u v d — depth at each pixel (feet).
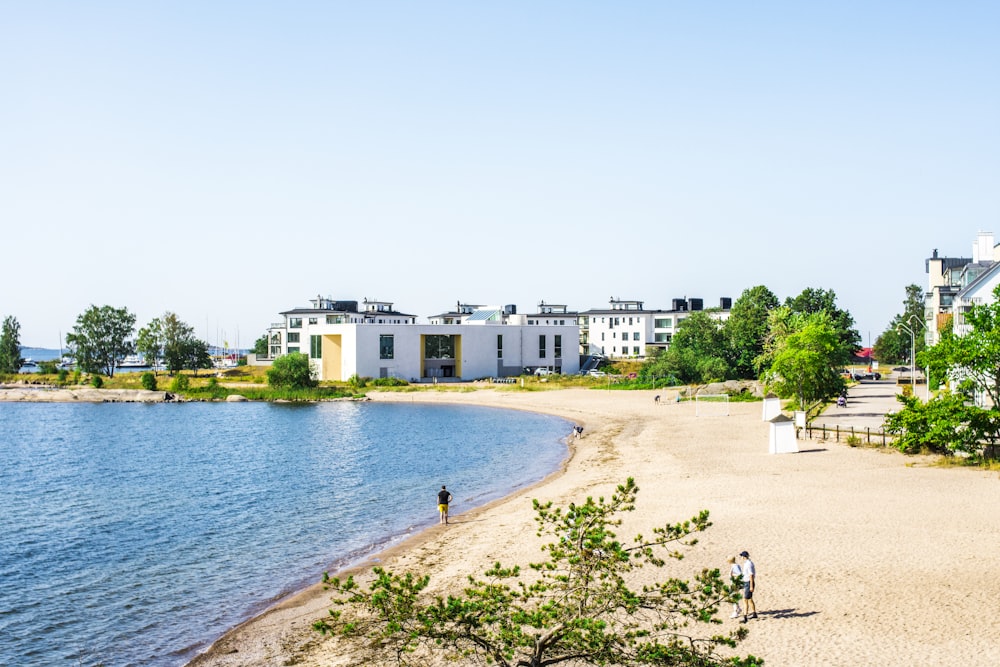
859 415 238.48
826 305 477.36
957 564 90.79
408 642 53.47
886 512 115.65
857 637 71.77
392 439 266.98
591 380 451.94
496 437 266.57
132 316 606.96
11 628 90.07
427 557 112.27
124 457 242.78
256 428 315.58
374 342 492.13
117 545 128.06
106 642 85.20
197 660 78.48
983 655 67.26
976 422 152.97
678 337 481.46
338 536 130.11
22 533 138.21
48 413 407.64
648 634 54.65
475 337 517.96
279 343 652.89
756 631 74.02
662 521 117.80
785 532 107.45
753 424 247.29
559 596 55.83
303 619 88.89
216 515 150.20
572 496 148.97
